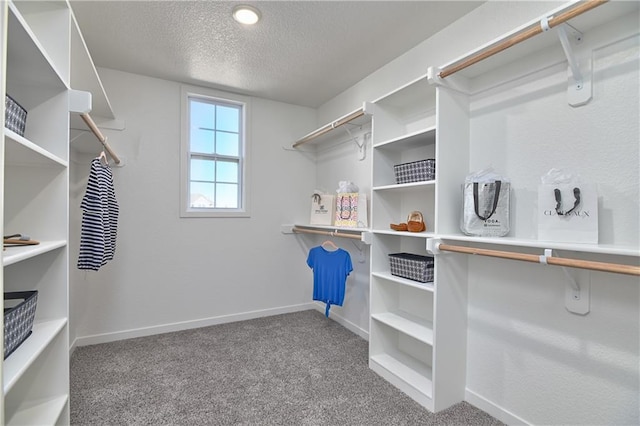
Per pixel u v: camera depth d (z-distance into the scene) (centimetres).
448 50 214
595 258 141
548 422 159
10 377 93
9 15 89
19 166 134
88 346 272
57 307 139
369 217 286
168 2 191
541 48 162
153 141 300
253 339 288
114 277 287
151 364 239
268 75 293
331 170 350
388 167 242
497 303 182
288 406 189
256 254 350
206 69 281
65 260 140
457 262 193
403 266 216
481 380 190
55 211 138
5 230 132
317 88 322
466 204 178
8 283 134
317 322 334
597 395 142
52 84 134
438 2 190
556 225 145
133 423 173
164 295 307
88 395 198
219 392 203
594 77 145
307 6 194
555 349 157
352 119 256
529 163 168
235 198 349
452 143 189
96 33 223
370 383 214
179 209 312
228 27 217
